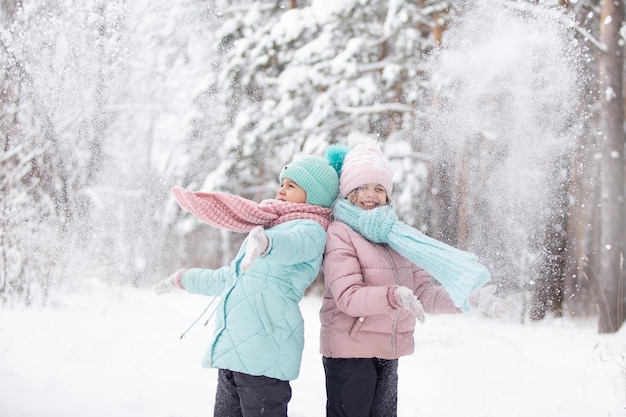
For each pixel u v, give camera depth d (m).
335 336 2.59
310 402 3.72
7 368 3.74
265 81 10.81
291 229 2.48
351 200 2.79
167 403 3.34
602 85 9.16
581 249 9.88
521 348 5.89
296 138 10.49
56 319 5.58
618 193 9.10
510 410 3.62
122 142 8.16
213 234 12.77
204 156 10.74
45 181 6.65
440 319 7.77
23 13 6.00
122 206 8.25
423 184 9.45
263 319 2.46
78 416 2.97
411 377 4.38
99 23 6.57
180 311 7.20
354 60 10.22
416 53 10.12
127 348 4.69
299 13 10.55
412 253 2.58
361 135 3.00
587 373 4.59
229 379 2.56
